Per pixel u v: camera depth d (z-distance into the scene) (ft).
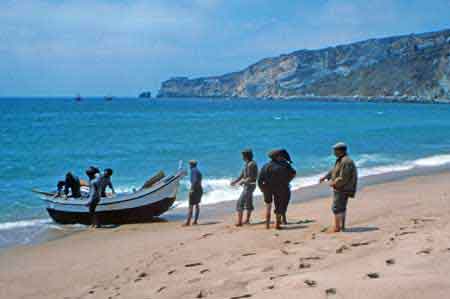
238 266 24.54
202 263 26.21
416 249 23.07
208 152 103.76
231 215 45.29
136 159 94.17
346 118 275.59
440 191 51.24
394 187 57.72
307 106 571.69
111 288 24.52
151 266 27.37
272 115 315.17
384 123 224.12
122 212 45.42
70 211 44.52
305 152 102.89
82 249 34.60
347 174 30.32
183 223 43.16
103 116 285.64
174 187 47.21
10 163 89.20
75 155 100.78
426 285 17.80
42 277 28.12
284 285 19.65
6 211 49.85
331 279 19.56
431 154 101.04
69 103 606.55
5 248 35.50
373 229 31.07
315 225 34.78
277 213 33.78
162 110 401.29
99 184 44.57
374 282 18.56
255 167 37.27
